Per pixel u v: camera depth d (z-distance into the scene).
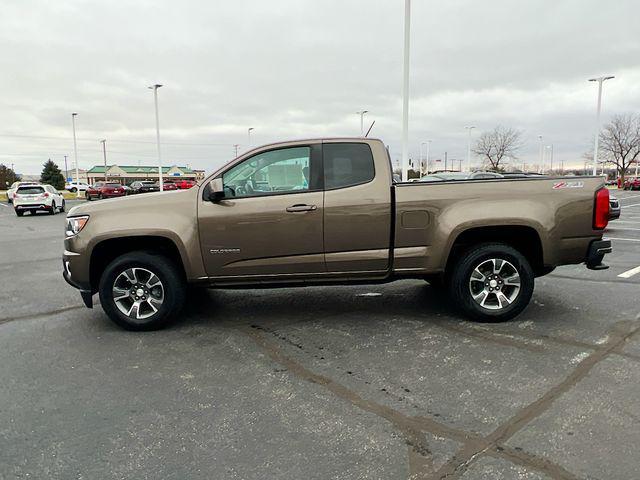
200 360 4.12
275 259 4.80
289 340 4.58
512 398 3.33
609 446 2.72
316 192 4.77
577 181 4.85
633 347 4.23
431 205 4.77
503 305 4.95
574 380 3.58
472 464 2.59
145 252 4.89
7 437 2.93
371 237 4.79
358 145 4.86
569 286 6.61
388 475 2.51
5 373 3.89
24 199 25.28
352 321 5.14
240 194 4.83
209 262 4.79
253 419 3.11
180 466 2.62
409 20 17.00
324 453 2.72
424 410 3.19
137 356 4.23
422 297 6.11
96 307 5.94
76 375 3.84
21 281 7.66
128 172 134.88
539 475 2.48
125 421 3.11
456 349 4.25
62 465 2.65
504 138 57.81
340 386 3.57
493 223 4.74
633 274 7.43
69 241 4.86
